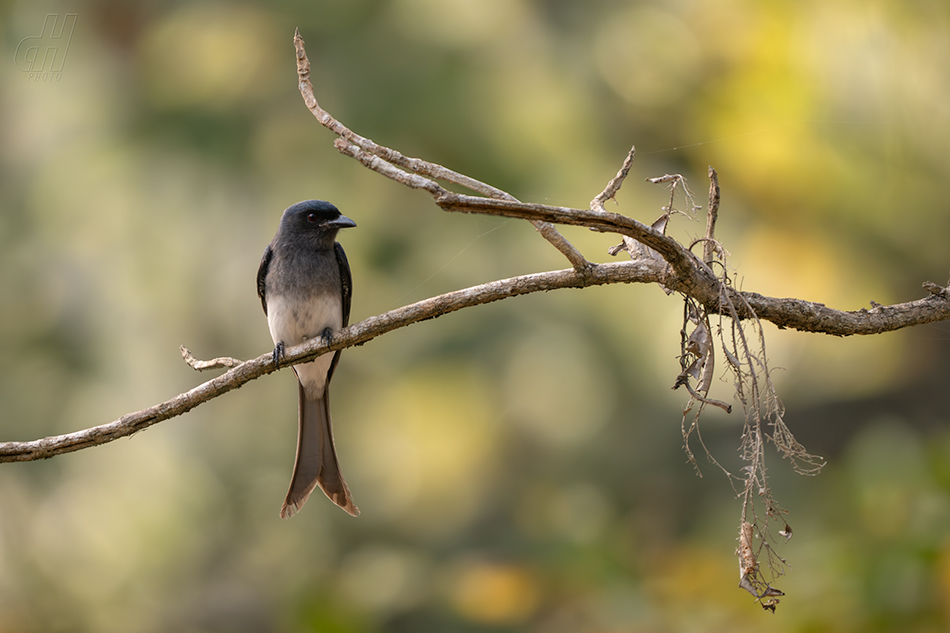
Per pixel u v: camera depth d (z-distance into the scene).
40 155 12.24
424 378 13.01
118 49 11.80
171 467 13.38
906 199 10.05
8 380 11.86
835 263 11.07
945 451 7.01
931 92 8.88
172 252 12.19
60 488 12.77
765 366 4.47
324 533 13.16
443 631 9.76
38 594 12.31
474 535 12.76
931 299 4.76
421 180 4.08
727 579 7.82
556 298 12.55
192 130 11.41
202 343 12.74
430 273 11.84
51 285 12.20
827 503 8.05
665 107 10.85
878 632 6.40
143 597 12.80
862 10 9.02
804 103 9.77
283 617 10.79
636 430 13.02
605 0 11.53
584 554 8.58
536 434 13.55
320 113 4.41
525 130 11.11
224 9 11.55
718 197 4.76
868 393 13.48
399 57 11.05
